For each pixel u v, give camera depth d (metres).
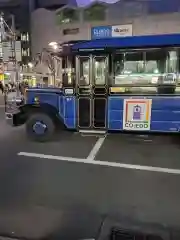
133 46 5.62
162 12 17.27
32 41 22.75
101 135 6.57
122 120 6.01
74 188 4.00
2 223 3.08
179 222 3.09
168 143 6.32
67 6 20.31
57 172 4.63
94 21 19.33
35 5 23.16
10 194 3.81
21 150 5.91
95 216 3.23
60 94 6.34
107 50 5.78
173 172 4.59
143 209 3.39
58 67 6.61
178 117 5.68
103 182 4.21
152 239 2.75
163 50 5.50
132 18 17.98
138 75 5.74
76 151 5.80
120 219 3.16
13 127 8.26
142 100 5.79
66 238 2.79
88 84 6.06
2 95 18.06
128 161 5.16
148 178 4.35
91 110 6.17
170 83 5.59
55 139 6.75
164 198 3.68
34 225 3.04
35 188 4.00
